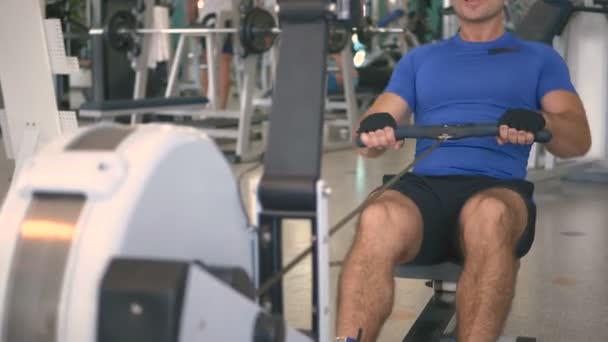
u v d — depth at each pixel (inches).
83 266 43.9
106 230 44.4
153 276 41.0
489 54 93.2
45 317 44.1
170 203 48.0
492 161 89.4
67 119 146.2
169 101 166.9
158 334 40.4
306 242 150.1
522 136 74.1
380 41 380.5
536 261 138.8
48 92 145.9
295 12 58.9
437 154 90.9
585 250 145.9
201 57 378.6
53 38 144.0
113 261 42.3
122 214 44.9
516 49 93.6
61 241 44.9
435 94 93.8
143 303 40.4
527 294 121.3
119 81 253.4
